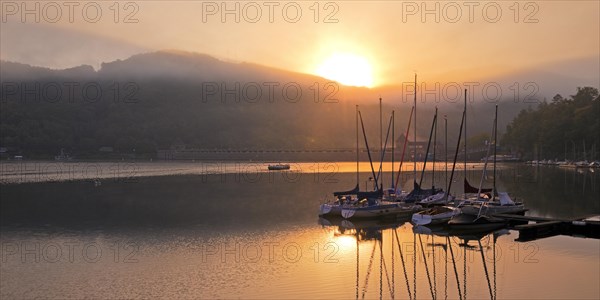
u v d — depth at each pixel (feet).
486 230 169.17
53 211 222.07
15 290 103.45
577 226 161.07
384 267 121.39
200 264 123.54
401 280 110.83
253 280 109.91
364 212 190.60
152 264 123.95
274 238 157.28
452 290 104.12
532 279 110.83
